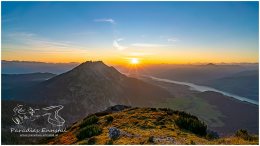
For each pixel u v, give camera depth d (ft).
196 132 91.04
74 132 105.50
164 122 99.50
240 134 88.33
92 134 87.51
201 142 74.28
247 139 82.23
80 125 112.37
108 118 109.09
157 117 106.32
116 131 80.53
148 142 70.90
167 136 78.59
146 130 87.61
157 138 75.41
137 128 91.81
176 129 90.79
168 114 113.29
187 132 89.15
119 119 108.88
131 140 73.82
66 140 94.89
